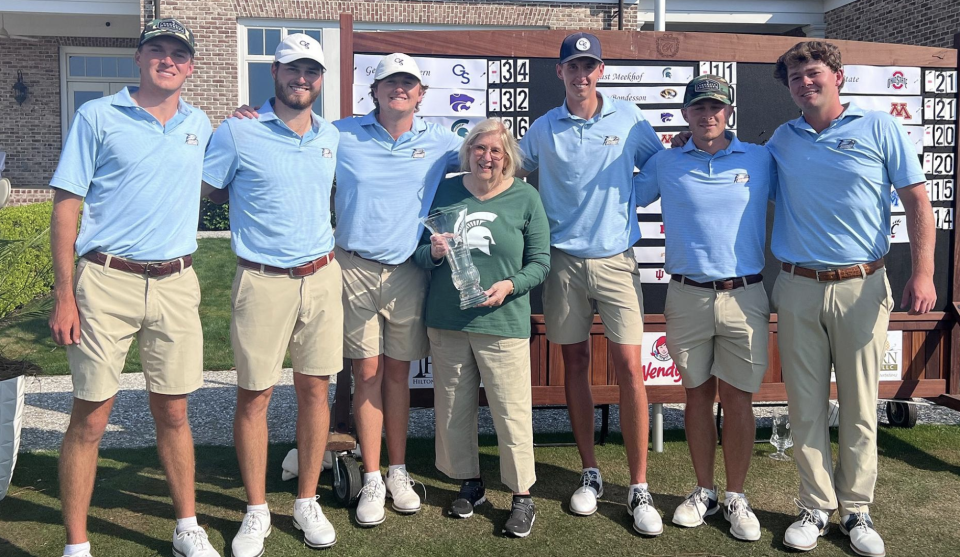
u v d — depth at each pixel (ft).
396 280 11.41
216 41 41.70
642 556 10.51
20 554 10.31
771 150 11.30
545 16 43.47
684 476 13.61
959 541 11.00
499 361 11.13
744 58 14.64
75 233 9.29
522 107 14.42
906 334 15.26
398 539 10.94
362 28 42.50
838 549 10.76
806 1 46.34
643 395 11.66
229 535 10.93
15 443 12.28
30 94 54.39
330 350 10.73
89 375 9.46
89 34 53.88
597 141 11.59
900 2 39.86
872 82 14.83
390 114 11.10
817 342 10.89
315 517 10.83
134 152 9.30
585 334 12.19
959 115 15.03
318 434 10.87
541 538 11.04
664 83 14.55
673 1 45.52
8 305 14.21
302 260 10.35
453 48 14.20
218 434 15.84
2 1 46.14
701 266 11.04
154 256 9.59
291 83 10.04
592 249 11.65
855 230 10.50
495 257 10.99
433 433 16.31
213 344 23.47
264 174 10.12
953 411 18.02
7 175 54.44
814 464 10.91
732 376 11.14
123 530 11.07
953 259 15.17
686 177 11.14
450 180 11.48
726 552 10.66
